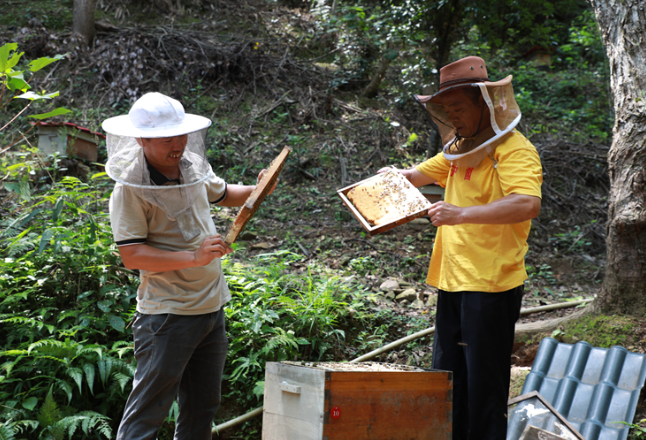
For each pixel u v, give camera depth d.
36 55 9.20
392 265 5.55
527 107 10.30
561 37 14.50
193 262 2.27
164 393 2.39
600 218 7.14
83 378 3.26
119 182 2.22
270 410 2.38
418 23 7.36
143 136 2.13
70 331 3.33
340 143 8.28
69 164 6.25
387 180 2.72
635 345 3.57
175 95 8.77
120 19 10.53
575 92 11.55
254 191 2.32
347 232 6.28
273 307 4.09
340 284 4.56
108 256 3.74
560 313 4.63
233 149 7.91
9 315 3.36
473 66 2.44
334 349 3.99
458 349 2.78
